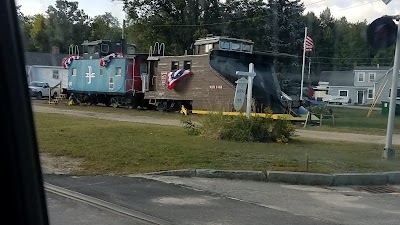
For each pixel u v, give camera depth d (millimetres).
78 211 6188
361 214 6824
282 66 42312
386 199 7902
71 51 39875
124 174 8422
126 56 30016
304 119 22172
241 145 12367
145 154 10125
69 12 45688
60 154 9812
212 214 6383
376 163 10484
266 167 9297
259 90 22922
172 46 44125
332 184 8820
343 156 11398
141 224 5781
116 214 6109
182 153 10453
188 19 44000
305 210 6871
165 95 27094
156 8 44375
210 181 8383
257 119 13734
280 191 8000
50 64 46781
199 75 24828
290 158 10586
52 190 7066
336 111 42125
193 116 22406
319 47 67625
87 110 26906
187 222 5973
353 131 19859
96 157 9625
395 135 18453
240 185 8227
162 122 19719
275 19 48156
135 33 44812
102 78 31250
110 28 45531
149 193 7289
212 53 24281
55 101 33625
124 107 30172
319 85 67812
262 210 6719
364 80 69688
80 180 7867
